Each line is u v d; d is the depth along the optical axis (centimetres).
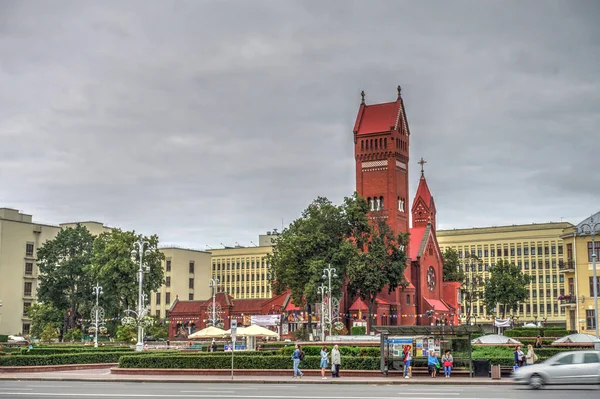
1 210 15812
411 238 16150
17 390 4638
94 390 4650
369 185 15038
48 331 12250
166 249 19500
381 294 14712
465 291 16925
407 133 15550
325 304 12300
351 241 13100
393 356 6312
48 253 14000
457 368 6272
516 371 4988
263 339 11956
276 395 4253
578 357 4875
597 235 9975
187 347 10000
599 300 9869
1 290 15138
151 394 4303
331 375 6178
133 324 9975
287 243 12600
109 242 13100
